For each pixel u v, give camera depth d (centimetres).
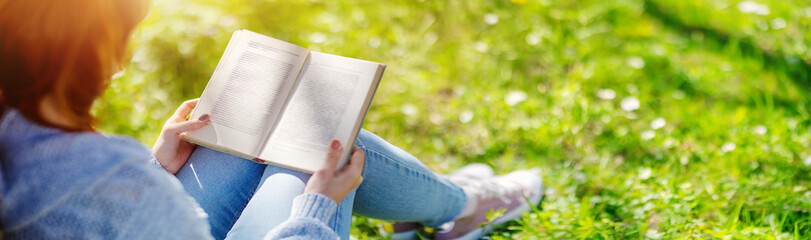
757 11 366
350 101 145
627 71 326
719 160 260
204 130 150
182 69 330
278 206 142
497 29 368
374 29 366
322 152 141
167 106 314
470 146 290
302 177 148
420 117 309
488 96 318
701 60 338
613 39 356
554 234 213
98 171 95
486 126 297
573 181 257
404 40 361
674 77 321
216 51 339
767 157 256
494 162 281
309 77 152
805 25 358
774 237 203
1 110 100
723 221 220
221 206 158
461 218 212
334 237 131
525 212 225
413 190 181
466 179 226
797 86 314
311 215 131
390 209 182
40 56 98
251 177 162
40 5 97
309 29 362
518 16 376
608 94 300
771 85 315
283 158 142
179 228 104
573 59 341
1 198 95
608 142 280
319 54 155
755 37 353
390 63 344
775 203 225
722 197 232
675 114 295
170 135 153
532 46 351
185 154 164
